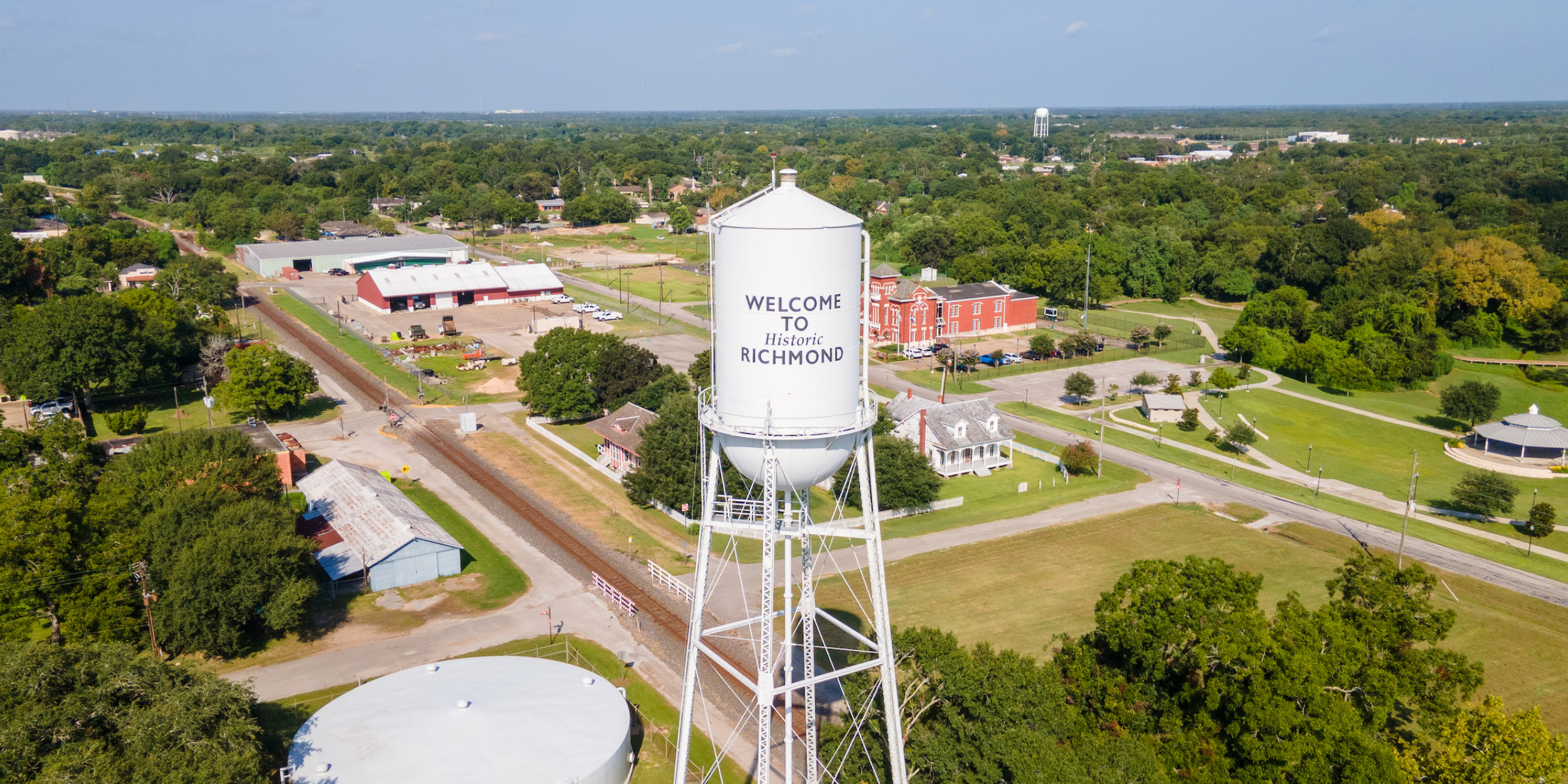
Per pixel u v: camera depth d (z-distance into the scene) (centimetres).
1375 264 14612
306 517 6334
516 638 5128
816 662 4825
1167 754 3488
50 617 4775
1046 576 5953
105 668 3347
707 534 3259
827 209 3042
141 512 5297
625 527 6675
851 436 3184
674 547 6353
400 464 7862
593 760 3753
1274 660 3522
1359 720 3453
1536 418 8669
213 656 4894
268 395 8775
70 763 2981
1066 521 6931
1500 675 4869
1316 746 3344
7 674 3198
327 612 5403
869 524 3244
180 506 5031
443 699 4128
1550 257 15362
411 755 3719
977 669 3528
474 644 5062
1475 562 6356
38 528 4678
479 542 6375
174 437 5900
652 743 4191
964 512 7125
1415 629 3953
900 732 3272
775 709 4412
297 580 5028
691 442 6725
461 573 5919
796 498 3722
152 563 4847
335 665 4828
